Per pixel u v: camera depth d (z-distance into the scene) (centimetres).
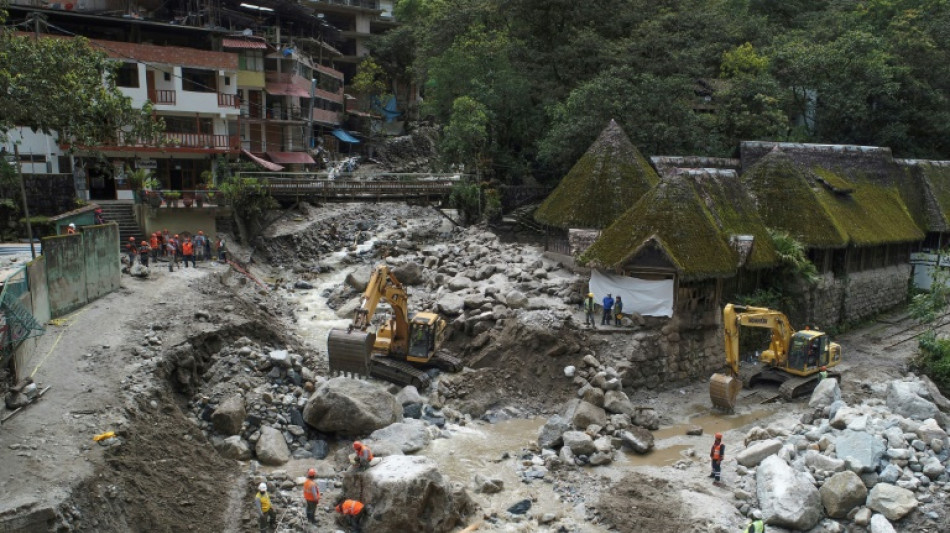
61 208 3984
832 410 2625
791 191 3972
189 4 5756
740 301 3459
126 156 4750
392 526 1852
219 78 5175
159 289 3127
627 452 2488
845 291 4144
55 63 2402
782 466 2158
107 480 1758
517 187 5659
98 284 2902
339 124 7862
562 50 5756
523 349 3030
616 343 3019
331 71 7781
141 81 4797
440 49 6391
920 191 5038
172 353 2456
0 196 3809
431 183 5275
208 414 2366
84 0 5541
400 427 2456
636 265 3108
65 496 1605
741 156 4694
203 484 1989
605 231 3316
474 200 5306
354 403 2402
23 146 4366
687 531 1973
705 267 3095
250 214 4722
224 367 2581
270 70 6462
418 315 3023
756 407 2927
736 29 6994
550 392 2892
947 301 4431
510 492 2181
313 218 5694
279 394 2533
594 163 3991
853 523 2036
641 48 5609
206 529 1814
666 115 5003
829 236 3853
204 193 4306
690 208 3200
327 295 4206
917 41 6084
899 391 2661
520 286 3591
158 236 3897
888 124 6016
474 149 5528
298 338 3269
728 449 2505
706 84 6266
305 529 1877
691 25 6594
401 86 8975
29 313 2111
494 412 2788
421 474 1911
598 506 2088
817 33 6775
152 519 1753
